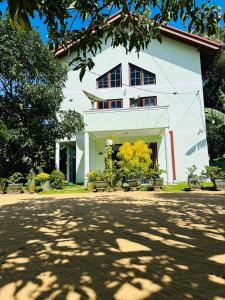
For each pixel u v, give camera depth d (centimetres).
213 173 1352
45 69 1595
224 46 1728
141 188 1377
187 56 1783
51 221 568
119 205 782
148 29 404
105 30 382
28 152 1627
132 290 238
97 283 255
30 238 434
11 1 222
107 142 1468
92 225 514
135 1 374
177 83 1773
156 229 468
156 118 1558
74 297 229
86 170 1580
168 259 315
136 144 1464
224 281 251
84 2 329
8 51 1424
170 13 379
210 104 2589
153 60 1822
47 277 274
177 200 889
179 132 1722
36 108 1603
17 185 1448
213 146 2438
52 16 300
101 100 1741
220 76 2528
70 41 368
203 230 457
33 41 1519
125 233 445
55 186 1527
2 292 246
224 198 931
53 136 1609
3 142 1482
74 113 1642
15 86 1569
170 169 1530
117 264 304
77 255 341
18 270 297
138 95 1806
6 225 546
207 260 309
